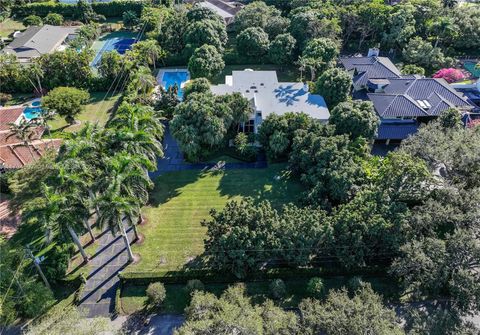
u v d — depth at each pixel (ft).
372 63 255.50
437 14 320.70
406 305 131.03
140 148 157.99
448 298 131.64
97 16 394.93
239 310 107.24
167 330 123.95
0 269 123.44
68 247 146.82
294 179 189.78
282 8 386.52
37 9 401.08
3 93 270.05
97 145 153.48
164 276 137.28
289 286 137.80
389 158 166.40
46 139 210.38
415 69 264.93
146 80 240.32
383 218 132.98
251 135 211.82
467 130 174.09
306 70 272.31
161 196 180.86
